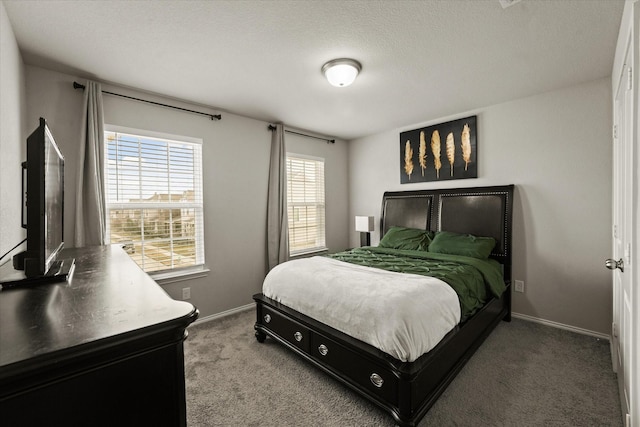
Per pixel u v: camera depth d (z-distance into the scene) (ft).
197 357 7.75
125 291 3.13
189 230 10.16
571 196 9.16
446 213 11.69
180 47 6.60
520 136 10.09
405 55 7.09
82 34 6.04
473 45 6.67
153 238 9.35
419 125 12.86
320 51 6.86
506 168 10.43
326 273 7.62
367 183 15.16
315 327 6.66
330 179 15.25
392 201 13.61
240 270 11.43
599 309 8.73
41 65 7.25
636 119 4.08
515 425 5.29
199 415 5.64
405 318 5.36
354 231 15.83
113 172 8.58
